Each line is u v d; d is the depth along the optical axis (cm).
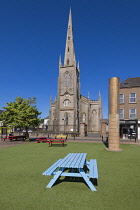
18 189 487
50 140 1753
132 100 2820
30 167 736
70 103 4997
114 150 1238
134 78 3102
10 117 2108
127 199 426
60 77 5234
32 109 2108
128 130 2705
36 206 386
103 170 692
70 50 5638
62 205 390
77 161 584
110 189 491
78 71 5794
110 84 1404
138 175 626
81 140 2269
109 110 1372
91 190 482
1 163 817
